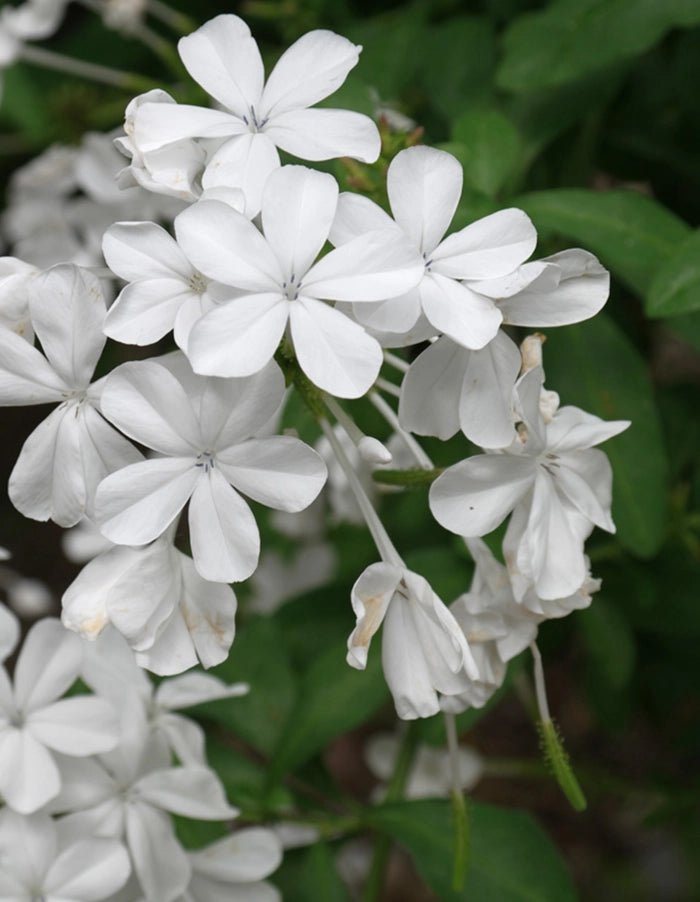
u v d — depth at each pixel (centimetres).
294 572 51
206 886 36
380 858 40
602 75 40
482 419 32
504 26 42
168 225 45
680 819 51
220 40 33
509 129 38
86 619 31
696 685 47
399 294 31
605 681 45
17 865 34
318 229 31
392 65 42
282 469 31
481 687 33
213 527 31
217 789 35
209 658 32
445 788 47
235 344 31
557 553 32
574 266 32
